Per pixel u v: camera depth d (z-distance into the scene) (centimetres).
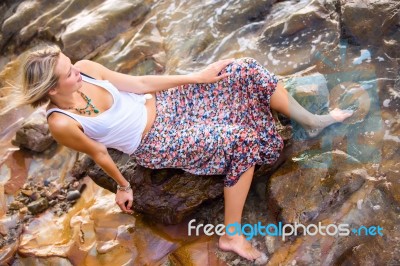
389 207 305
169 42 440
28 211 385
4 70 489
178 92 333
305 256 305
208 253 326
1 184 405
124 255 339
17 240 365
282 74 377
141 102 327
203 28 436
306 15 394
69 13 498
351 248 299
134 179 340
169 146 320
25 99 289
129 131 318
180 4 468
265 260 313
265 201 337
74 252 348
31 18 511
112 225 355
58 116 297
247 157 312
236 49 410
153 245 339
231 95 323
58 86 290
